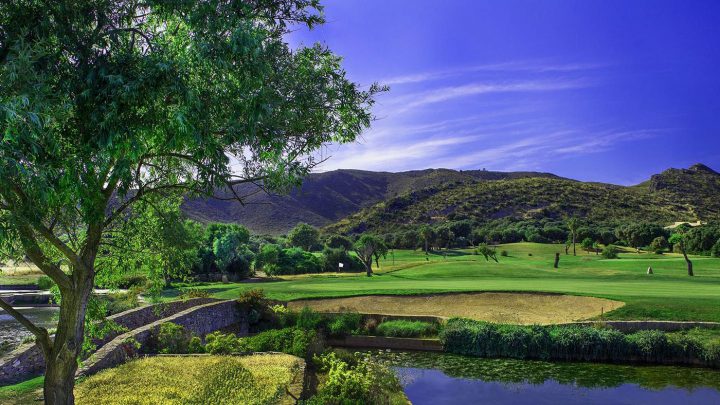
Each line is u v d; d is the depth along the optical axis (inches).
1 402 486.3
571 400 746.8
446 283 1624.0
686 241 3233.3
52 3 307.4
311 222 6604.3
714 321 1038.4
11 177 266.1
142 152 320.5
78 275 374.0
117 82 289.9
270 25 370.6
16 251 379.2
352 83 398.3
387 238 4530.0
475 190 6058.1
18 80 265.6
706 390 788.0
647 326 1032.8
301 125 375.9
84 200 310.2
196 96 309.4
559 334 989.2
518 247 3848.4
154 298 520.4
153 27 375.2
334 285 1644.9
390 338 1080.8
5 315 1318.9
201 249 2337.6
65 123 306.7
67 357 363.6
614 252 3120.1
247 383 560.7
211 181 339.6
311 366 745.6
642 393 775.7
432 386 813.9
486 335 1017.5
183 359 692.7
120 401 494.0
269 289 1539.1
